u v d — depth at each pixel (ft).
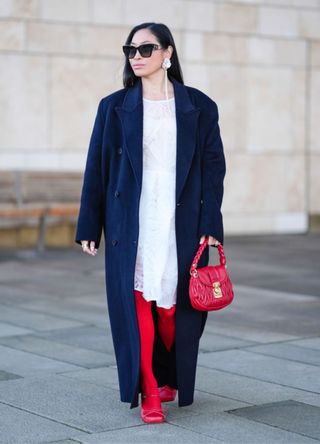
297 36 50.44
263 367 21.44
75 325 26.53
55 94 44.80
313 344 23.95
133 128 17.03
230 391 19.36
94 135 17.56
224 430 16.69
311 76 50.96
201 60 48.14
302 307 29.32
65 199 43.16
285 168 50.49
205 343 24.04
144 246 17.02
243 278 35.14
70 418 17.44
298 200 50.96
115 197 17.24
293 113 50.57
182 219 17.15
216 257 41.06
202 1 47.98
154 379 17.31
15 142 44.14
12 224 43.91
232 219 49.26
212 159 17.53
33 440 16.10
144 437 16.30
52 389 19.49
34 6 44.09
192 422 17.16
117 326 17.47
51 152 44.93
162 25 17.49
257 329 25.88
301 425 16.98
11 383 19.98
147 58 17.12
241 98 49.19
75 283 34.32
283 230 50.60
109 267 17.48
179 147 17.07
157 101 17.28
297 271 37.01
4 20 43.52
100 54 45.65
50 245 44.91
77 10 45.03
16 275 36.17
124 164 17.15
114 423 17.13
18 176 42.14
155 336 17.98
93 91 45.62
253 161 49.62
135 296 17.11
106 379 20.35
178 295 17.11
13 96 43.96
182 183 17.04
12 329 25.91
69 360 22.17
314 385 19.84
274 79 49.96
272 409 18.01
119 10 45.98
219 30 48.47
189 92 17.60
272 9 49.70
